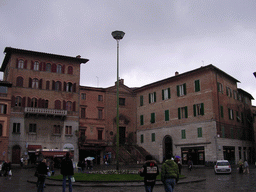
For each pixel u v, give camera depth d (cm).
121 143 5984
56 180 2272
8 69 5291
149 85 5828
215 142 4412
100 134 5788
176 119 5144
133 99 6294
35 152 4634
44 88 5281
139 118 6100
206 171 3675
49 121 5228
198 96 4806
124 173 2594
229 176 2884
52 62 5450
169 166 1138
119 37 2908
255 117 6025
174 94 5269
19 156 4847
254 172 3338
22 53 5206
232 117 5109
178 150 5006
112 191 1720
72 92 5547
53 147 5169
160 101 5566
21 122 4975
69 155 1463
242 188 1869
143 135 5900
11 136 4838
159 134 5462
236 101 5369
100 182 2103
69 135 5356
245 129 5488
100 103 5894
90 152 5672
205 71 4759
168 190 1123
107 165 5112
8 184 2153
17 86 5056
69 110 5469
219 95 4788
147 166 1136
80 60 5691
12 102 4956
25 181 2420
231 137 4862
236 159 4838
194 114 4809
